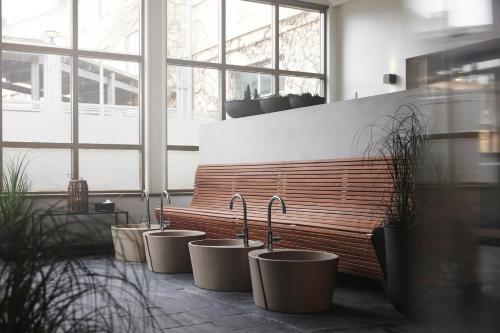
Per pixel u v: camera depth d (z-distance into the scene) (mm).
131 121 7938
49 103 7414
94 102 7684
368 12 9047
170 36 8203
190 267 5203
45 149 7355
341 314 3643
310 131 5457
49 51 7379
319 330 3270
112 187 7777
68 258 1481
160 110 7965
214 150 7082
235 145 6648
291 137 5719
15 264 1393
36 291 1380
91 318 1488
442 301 2443
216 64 8562
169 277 4961
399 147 3514
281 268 3645
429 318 2629
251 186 6102
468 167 2334
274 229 4867
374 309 3771
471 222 2322
